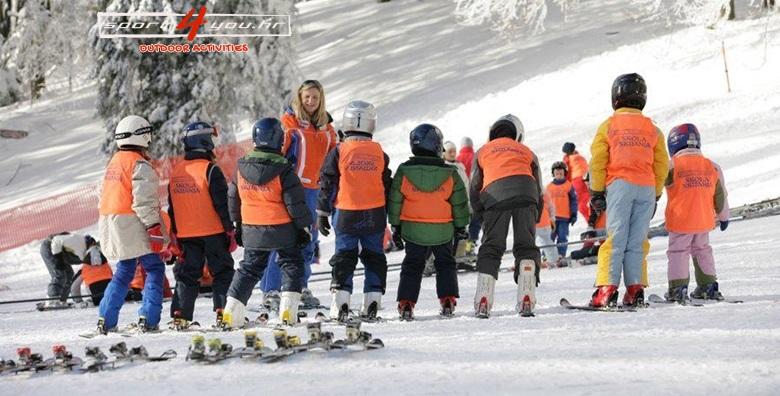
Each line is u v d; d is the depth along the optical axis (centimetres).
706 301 1037
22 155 4416
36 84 5188
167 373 657
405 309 1005
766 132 2698
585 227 2294
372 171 1016
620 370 607
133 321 1202
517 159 1017
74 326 1159
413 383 587
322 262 2183
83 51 4906
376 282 1023
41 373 684
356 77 4475
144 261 1023
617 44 4003
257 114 3581
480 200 1023
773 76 3253
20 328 1172
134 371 672
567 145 2162
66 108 5044
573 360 647
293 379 615
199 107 3422
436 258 1043
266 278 1146
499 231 1005
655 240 1934
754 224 1909
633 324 848
